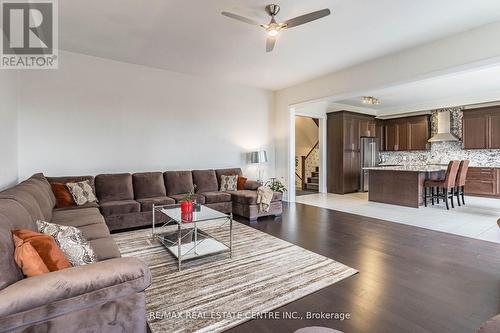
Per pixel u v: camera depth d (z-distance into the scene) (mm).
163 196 4695
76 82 4426
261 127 6688
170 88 5320
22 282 1245
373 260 2943
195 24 3387
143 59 4676
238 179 5625
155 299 2166
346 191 7832
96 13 3102
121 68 4809
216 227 4250
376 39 3830
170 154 5367
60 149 4328
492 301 2137
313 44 3990
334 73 5363
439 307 2057
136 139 4992
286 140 6621
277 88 6660
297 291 2287
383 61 4516
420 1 2881
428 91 6684
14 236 1449
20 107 4023
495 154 7184
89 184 4137
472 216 4988
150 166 5148
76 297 1299
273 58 4590
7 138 3365
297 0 2863
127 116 4891
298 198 7090
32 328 1210
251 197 4668
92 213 3275
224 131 6074
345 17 3211
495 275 2582
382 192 6363
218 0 2865
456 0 2865
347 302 2125
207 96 5793
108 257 2025
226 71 5309
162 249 3289
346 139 7824
